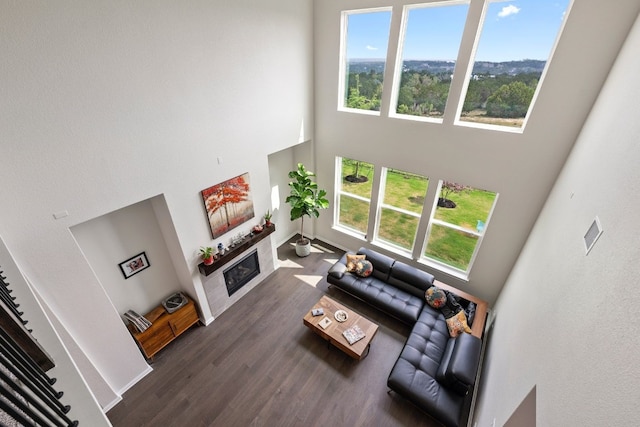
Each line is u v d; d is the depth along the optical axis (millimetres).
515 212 4074
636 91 1978
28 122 2424
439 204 4855
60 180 2721
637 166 1562
